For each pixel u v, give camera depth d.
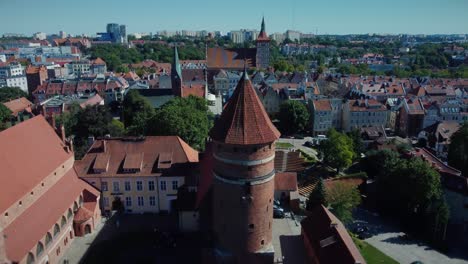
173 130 92.44
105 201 74.38
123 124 130.50
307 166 109.06
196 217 66.69
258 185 45.12
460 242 75.38
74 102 146.12
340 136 106.81
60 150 69.19
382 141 121.38
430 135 129.12
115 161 74.44
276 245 64.50
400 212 83.19
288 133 148.00
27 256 50.88
